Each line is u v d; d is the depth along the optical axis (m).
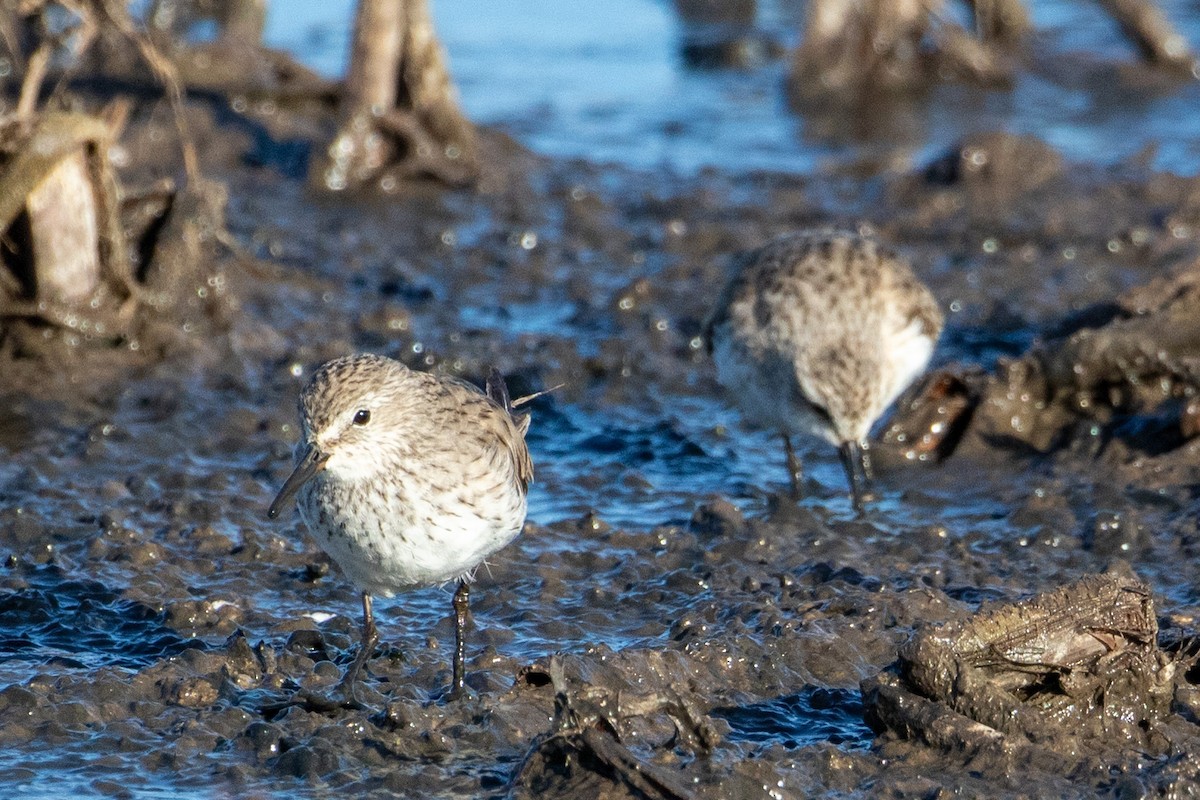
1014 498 13.23
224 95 23.20
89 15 15.80
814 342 13.21
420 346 16.11
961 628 9.20
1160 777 8.49
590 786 8.37
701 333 14.90
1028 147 22.73
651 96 28.72
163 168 21.59
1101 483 13.22
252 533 12.00
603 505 13.18
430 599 11.24
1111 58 30.31
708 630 10.48
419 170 21.78
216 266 16.44
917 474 13.98
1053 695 9.22
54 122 14.97
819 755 8.79
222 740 9.09
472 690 9.71
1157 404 14.17
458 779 8.67
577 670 9.41
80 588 11.09
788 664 10.02
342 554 9.57
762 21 34.25
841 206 21.95
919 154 25.08
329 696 9.52
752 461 14.38
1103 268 19.00
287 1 32.75
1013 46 30.12
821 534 12.36
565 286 18.56
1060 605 9.34
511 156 23.75
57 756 8.90
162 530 12.16
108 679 9.59
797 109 27.98
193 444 13.93
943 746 8.86
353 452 9.26
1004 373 14.47
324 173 21.44
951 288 18.44
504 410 10.52
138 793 8.57
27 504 12.54
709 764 8.66
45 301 15.22
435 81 21.84
